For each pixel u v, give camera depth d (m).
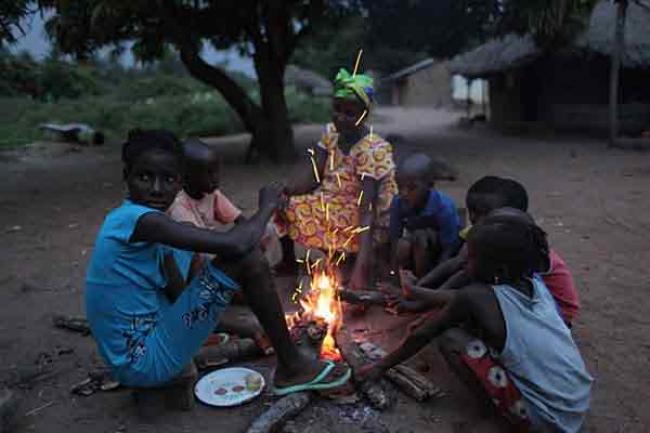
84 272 5.05
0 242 6.14
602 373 3.16
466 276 3.25
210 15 12.20
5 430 2.67
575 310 3.12
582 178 9.84
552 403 2.48
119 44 12.66
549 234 6.07
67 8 9.48
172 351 2.59
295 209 4.30
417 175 3.66
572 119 18.47
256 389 2.93
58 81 35.16
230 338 3.45
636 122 17.06
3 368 3.29
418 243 3.81
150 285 2.66
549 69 18.98
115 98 36.09
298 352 2.86
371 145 4.12
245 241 2.52
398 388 3.00
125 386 3.01
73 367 3.31
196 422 2.74
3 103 28.91
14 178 11.16
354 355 3.16
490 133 19.73
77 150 16.30
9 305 4.26
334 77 4.17
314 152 4.38
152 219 2.49
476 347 2.62
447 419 2.77
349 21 14.50
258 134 12.42
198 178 3.64
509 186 3.14
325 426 2.69
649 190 8.51
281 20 11.74
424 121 27.73
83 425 2.75
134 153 2.59
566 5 11.34
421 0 14.53
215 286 2.55
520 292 2.61
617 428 2.69
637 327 3.73
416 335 2.76
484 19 14.78
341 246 4.28
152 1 10.38
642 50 15.78
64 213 7.73
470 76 22.23
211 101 28.27
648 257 5.20
